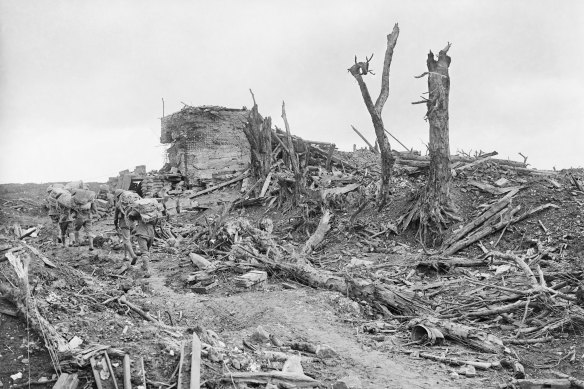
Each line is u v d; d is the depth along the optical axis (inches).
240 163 1573.6
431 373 342.0
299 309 472.1
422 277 647.8
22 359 269.9
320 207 988.6
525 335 433.1
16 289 314.2
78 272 437.4
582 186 835.4
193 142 1553.9
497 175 964.6
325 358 353.4
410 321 446.6
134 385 261.6
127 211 617.9
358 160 1350.9
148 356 286.2
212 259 690.8
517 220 780.0
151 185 1509.6
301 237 920.3
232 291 551.5
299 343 368.8
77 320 319.0
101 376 263.7
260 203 1155.3
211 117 1567.4
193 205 1290.6
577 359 375.9
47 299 342.6
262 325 418.0
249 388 276.8
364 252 798.5
